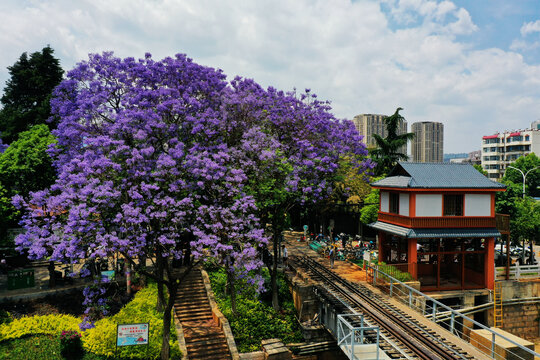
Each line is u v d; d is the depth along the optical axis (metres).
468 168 30.81
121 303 24.31
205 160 19.48
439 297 27.33
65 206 17.72
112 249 16.70
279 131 28.22
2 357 18.72
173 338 21.75
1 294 23.27
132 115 19.53
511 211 37.06
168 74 23.66
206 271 29.34
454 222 28.42
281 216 27.31
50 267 24.67
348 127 30.22
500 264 34.34
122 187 17.88
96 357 19.38
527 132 111.69
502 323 28.94
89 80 22.62
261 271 29.55
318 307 26.77
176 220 18.34
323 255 37.31
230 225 21.02
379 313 22.22
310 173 26.39
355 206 45.03
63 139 21.75
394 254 36.62
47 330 20.88
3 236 26.33
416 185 27.78
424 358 16.92
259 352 22.81
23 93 42.81
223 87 25.66
